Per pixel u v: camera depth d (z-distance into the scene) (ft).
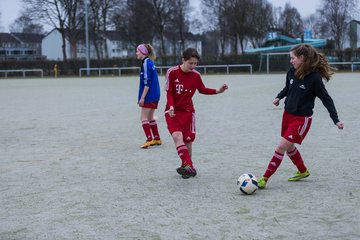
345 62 201.46
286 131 25.30
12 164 32.60
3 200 23.80
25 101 87.92
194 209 21.76
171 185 26.27
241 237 18.11
